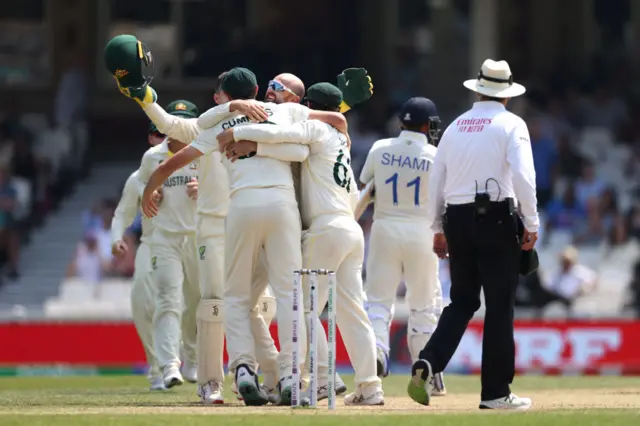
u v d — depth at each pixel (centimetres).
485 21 9544
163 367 4116
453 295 3225
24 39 9738
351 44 9544
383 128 9219
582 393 4153
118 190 8912
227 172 3272
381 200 3897
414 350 3934
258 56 9488
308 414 2819
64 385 4747
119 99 9669
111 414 2841
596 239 8044
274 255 3180
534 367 6012
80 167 9219
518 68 9750
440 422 2675
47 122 9588
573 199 8181
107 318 6366
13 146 8888
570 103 9200
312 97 3394
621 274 7838
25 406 3306
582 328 6022
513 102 9044
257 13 9588
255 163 3194
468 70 9650
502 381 3147
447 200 3194
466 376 5497
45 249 8500
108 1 9725
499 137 3136
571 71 9519
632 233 8056
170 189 4178
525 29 9806
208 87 9638
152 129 4291
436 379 4000
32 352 5981
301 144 3212
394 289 3912
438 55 9644
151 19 9712
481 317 6103
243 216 3170
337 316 3278
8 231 8281
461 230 3166
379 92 9481
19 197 8644
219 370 3459
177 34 9675
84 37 9706
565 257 7150
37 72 9712
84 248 7906
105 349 5972
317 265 3225
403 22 9656
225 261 3231
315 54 9531
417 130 3888
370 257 3912
